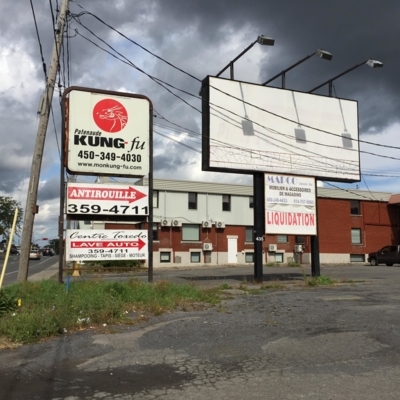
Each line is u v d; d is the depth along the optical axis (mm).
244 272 27594
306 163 19906
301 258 40219
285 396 4984
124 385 5453
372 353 6754
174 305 10938
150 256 14625
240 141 18656
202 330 8273
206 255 38656
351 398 4914
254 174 19156
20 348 7207
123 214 14617
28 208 15305
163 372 5965
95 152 14680
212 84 18391
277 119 19469
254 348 7105
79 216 14273
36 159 15445
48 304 10148
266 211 18734
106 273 27328
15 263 46156
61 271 13906
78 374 5910
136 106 15258
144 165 15078
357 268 31469
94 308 9648
